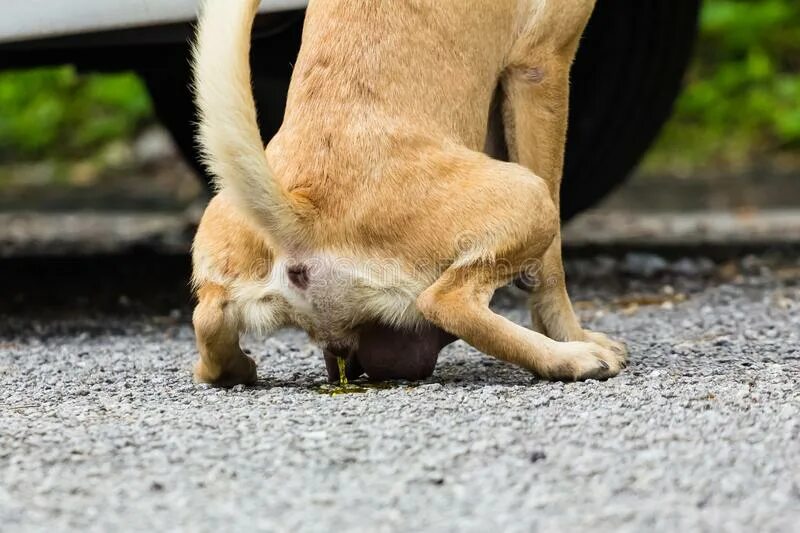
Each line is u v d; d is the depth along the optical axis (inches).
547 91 321.4
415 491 212.2
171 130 603.2
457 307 282.2
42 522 202.7
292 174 284.4
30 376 325.4
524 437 240.5
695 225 681.0
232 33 263.0
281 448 237.1
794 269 501.7
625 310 423.2
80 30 352.2
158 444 243.3
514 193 284.7
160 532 196.7
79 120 1107.3
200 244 291.7
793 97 1041.5
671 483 213.9
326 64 293.7
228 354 295.3
